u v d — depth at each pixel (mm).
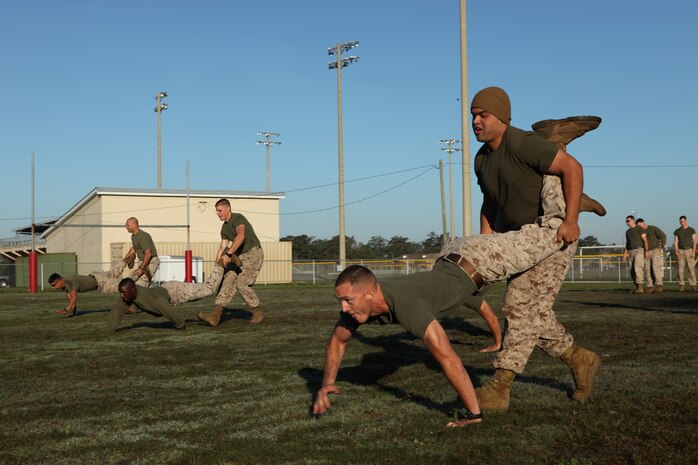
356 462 2984
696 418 3570
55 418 3914
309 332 8078
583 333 7359
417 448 3156
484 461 2953
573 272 28594
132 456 3166
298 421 3730
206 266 34531
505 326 3969
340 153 40188
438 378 4852
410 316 3371
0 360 6262
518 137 3918
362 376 5020
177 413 3996
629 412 3730
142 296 8406
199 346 7012
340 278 3449
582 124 4062
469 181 21406
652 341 6656
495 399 3816
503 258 3711
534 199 3994
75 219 42875
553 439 3256
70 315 11430
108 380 5148
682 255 16953
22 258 43156
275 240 42625
